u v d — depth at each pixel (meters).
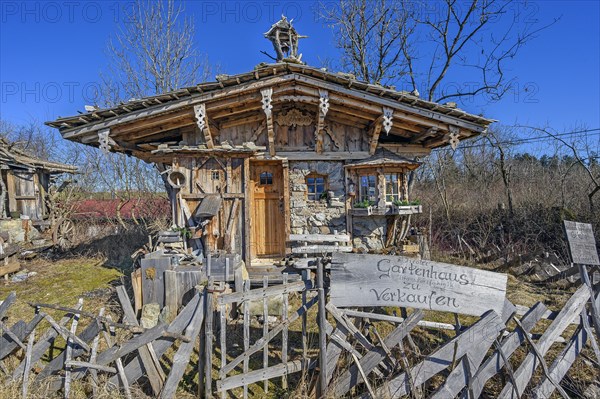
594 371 4.17
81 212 15.36
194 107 6.48
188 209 7.28
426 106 6.64
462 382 3.57
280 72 6.48
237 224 7.35
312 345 4.69
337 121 7.77
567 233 4.25
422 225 13.16
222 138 7.64
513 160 18.83
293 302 6.05
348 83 6.43
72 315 4.04
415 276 3.73
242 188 7.39
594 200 10.73
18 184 12.65
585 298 4.08
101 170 18.31
